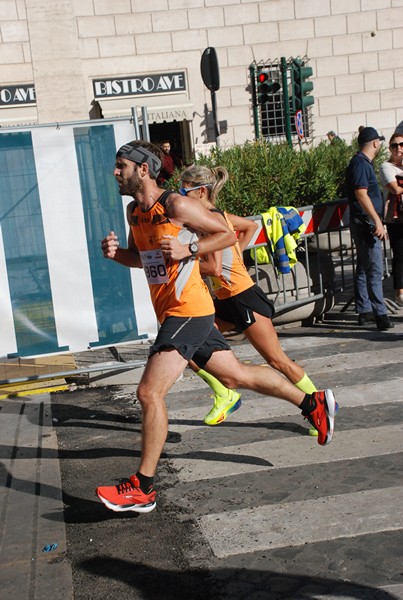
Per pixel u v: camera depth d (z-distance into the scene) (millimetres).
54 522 4367
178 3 20219
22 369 7395
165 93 20453
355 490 4438
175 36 20312
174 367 4258
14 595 3637
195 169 5297
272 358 5285
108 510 4477
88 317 6992
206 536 4059
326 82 21266
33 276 6852
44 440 5730
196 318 4371
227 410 5602
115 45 20062
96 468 5145
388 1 21141
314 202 9516
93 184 6871
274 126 21016
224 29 20516
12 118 19672
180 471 4961
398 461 4801
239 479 4754
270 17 20688
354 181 8008
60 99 19875
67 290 6922
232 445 5332
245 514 4266
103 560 3910
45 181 6785
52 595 3615
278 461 4977
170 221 4289
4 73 19609
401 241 7746
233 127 20812
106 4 19891
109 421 6078
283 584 3535
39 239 6828
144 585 3641
